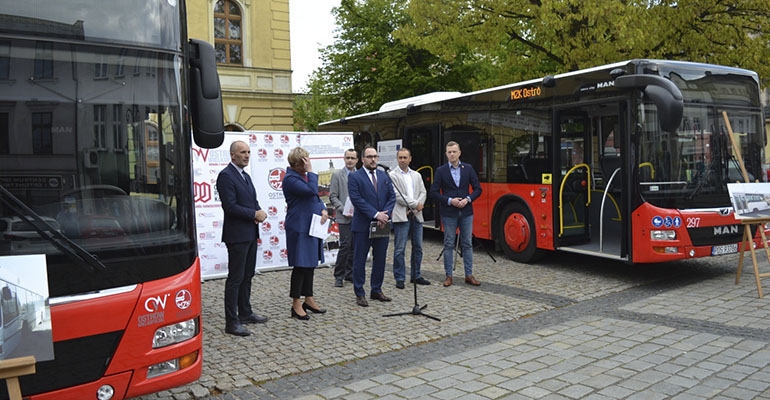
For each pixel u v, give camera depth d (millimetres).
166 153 3846
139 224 3682
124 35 3791
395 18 27812
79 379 3373
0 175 3395
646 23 14188
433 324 6832
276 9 25875
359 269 7695
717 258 10781
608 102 8844
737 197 8016
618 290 8484
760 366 5141
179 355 3740
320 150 10469
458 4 16062
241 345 6105
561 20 14102
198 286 3932
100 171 3615
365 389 4871
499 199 11094
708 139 8797
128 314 3525
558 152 9828
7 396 3135
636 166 8453
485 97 11453
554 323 6855
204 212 9594
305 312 7164
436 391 4785
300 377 5234
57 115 3541
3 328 3043
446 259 8883
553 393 4688
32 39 3523
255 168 10047
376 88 28125
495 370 5250
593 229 10109
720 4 15531
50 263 3336
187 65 4102
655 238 8320
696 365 5223
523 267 10352
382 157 15195
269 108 25844
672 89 7812
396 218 8555
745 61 15469
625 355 5559
